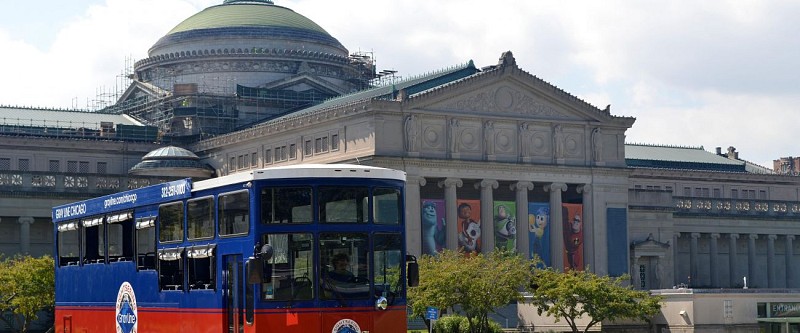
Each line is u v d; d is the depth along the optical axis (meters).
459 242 134.75
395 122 130.75
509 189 140.38
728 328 101.06
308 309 38.72
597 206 145.50
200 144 157.00
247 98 167.62
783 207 183.12
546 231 141.75
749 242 179.88
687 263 174.88
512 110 140.00
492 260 104.00
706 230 174.50
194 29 177.50
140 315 46.19
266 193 38.91
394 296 39.97
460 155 135.12
